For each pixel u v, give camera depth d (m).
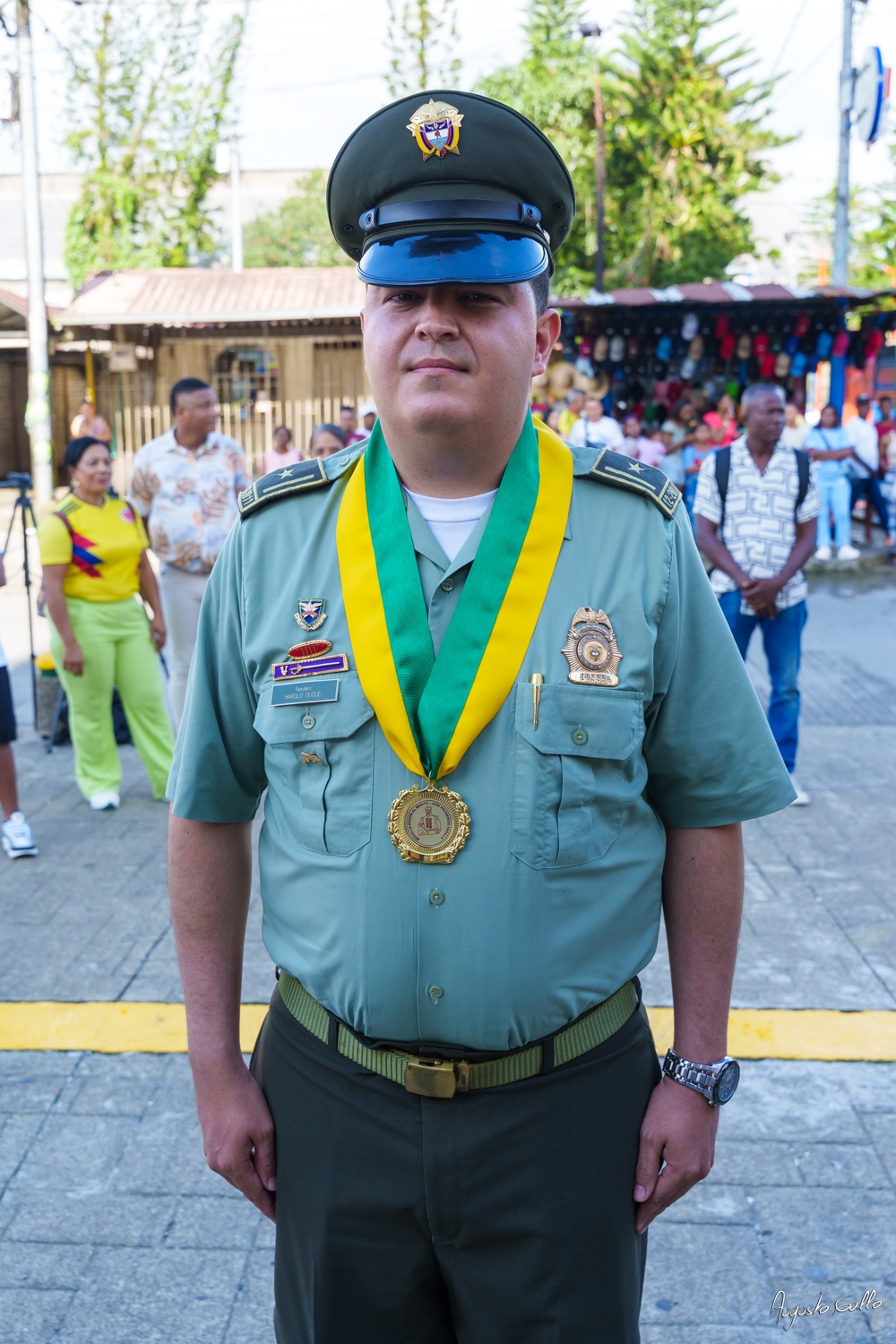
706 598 1.44
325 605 1.41
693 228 24.22
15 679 7.55
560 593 1.37
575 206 1.44
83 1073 2.96
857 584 11.02
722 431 12.19
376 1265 1.42
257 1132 1.47
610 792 1.36
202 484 4.94
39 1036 3.13
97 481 4.85
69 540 4.82
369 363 1.39
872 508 12.91
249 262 31.22
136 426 16.48
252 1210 2.46
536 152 1.36
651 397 13.17
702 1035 1.44
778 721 4.98
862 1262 2.29
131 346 15.84
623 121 23.83
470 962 1.31
